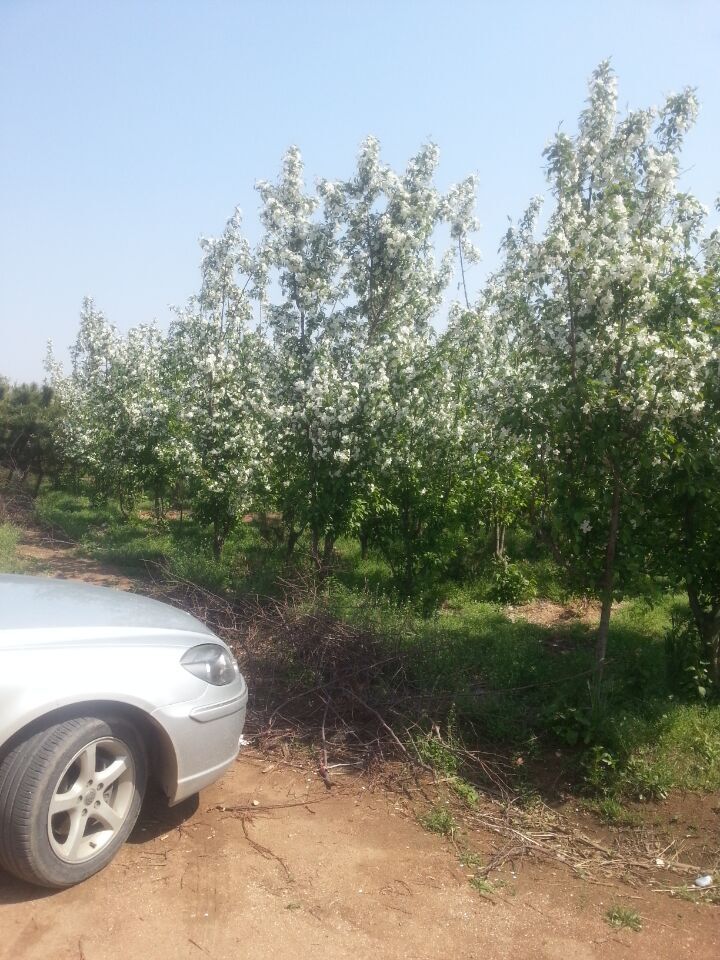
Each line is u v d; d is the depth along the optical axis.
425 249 9.73
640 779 4.79
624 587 6.15
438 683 5.90
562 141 6.33
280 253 9.08
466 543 10.47
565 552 6.30
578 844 4.24
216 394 10.20
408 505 9.02
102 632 3.65
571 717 5.39
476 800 4.61
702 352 5.30
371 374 8.36
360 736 5.26
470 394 8.30
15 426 18.16
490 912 3.52
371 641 6.17
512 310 6.58
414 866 3.83
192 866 3.59
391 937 3.26
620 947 3.36
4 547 11.16
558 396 5.64
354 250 9.43
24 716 3.15
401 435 8.52
